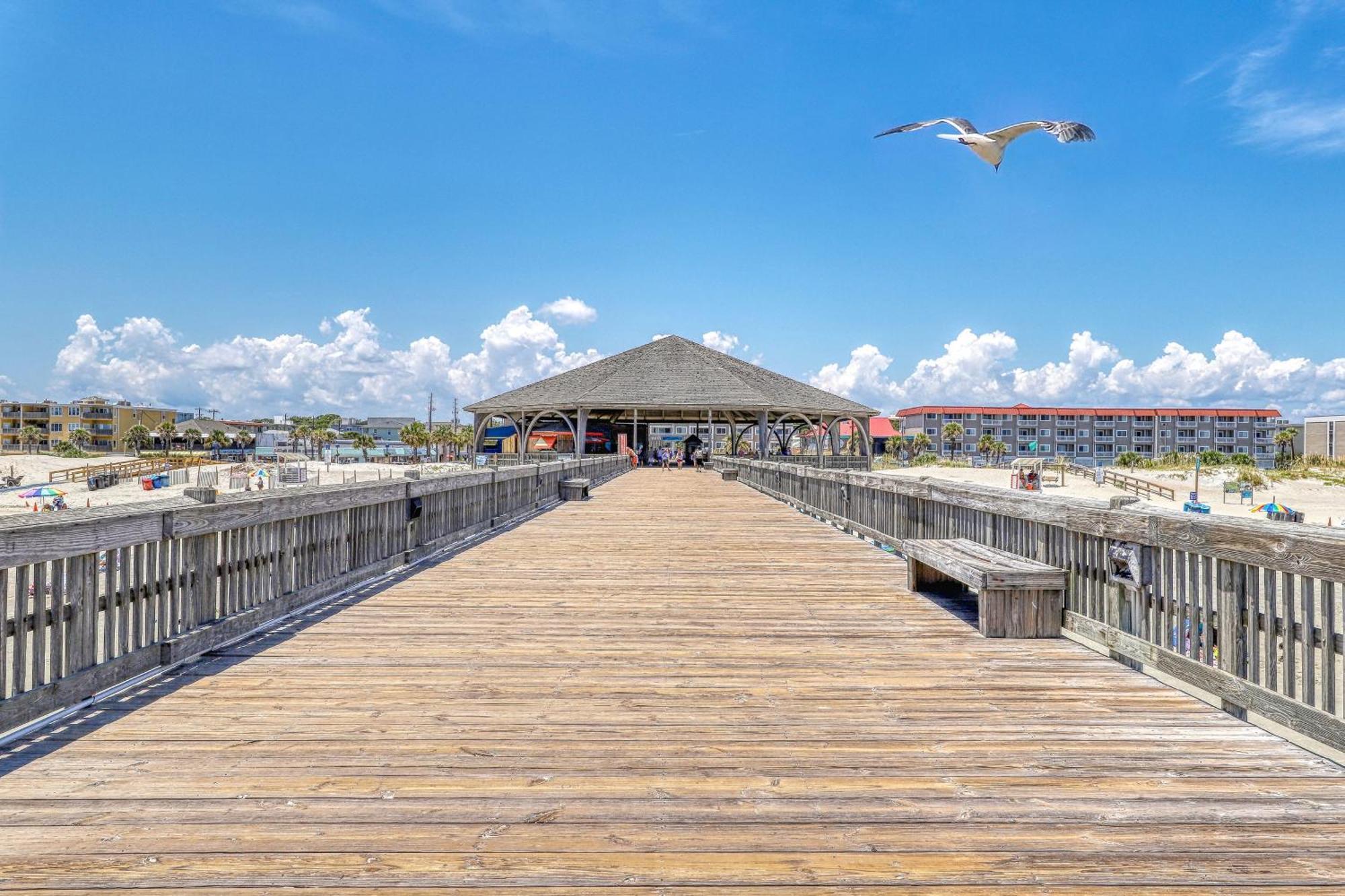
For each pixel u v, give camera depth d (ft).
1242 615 11.00
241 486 188.85
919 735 10.27
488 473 33.73
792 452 182.70
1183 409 358.02
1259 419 353.51
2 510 135.44
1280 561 10.06
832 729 10.51
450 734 10.22
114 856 7.22
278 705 11.27
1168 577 12.63
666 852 7.36
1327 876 7.00
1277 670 10.37
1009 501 17.72
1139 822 7.96
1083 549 15.21
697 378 127.85
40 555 10.12
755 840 7.59
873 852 7.39
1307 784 8.82
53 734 10.06
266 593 16.33
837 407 127.13
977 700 11.72
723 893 6.74
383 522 22.84
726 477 85.97
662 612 17.87
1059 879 6.96
